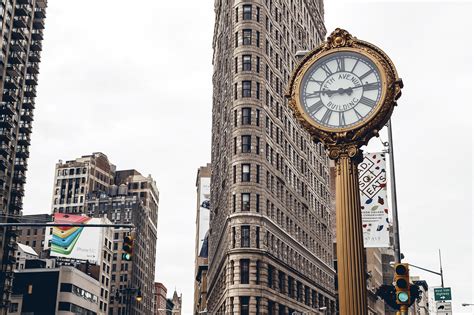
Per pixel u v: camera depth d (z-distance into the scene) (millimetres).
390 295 15273
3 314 113000
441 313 40531
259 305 80000
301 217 104562
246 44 89938
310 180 113562
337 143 16344
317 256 112500
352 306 15141
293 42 109875
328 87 16688
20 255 162125
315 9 130625
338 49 16766
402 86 16078
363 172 20141
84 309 152375
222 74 112625
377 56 16453
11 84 118062
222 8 115125
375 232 19469
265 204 85000
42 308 141125
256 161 85250
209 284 130625
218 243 110750
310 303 103250
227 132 96750
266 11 94438
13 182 121125
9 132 117938
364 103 16250
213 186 131875
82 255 153750
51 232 150625
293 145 103688
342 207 15984
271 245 86312
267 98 90938
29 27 127312
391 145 24406
